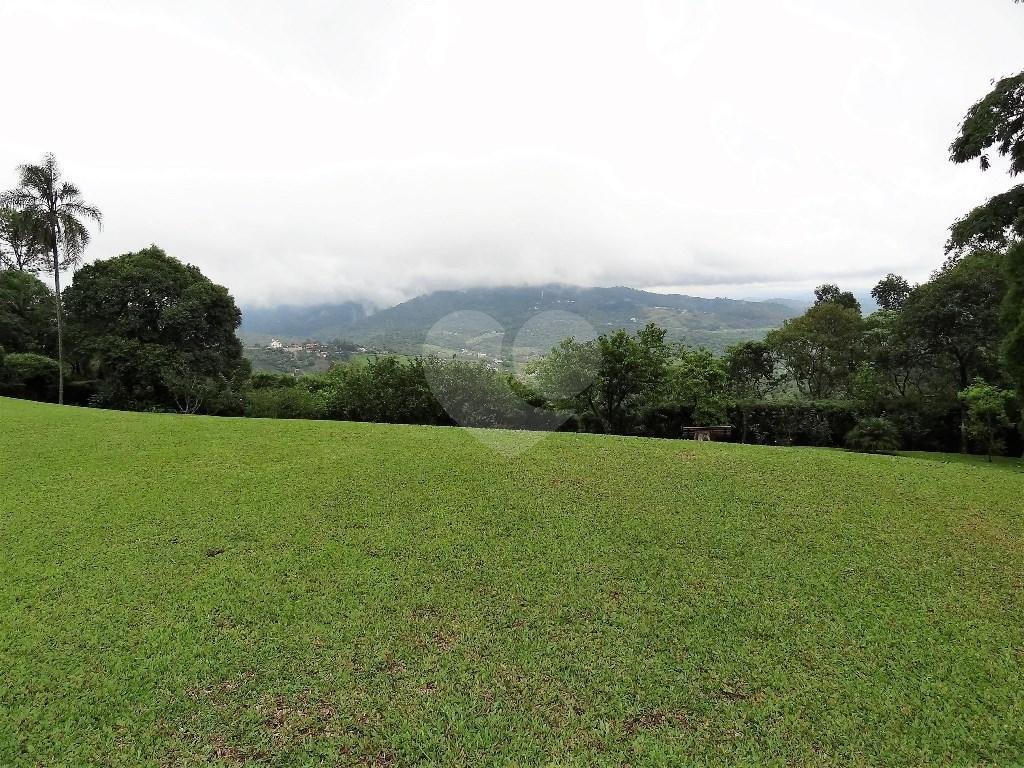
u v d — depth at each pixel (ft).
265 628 13.01
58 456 26.68
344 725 10.18
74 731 10.00
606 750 9.72
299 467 25.22
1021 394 35.01
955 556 17.34
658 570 16.10
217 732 9.99
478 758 9.50
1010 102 29.78
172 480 23.29
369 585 15.01
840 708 10.80
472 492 22.03
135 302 73.31
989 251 59.11
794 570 16.20
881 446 49.88
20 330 86.38
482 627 13.20
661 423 49.78
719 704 10.85
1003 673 11.85
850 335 79.56
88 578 15.21
